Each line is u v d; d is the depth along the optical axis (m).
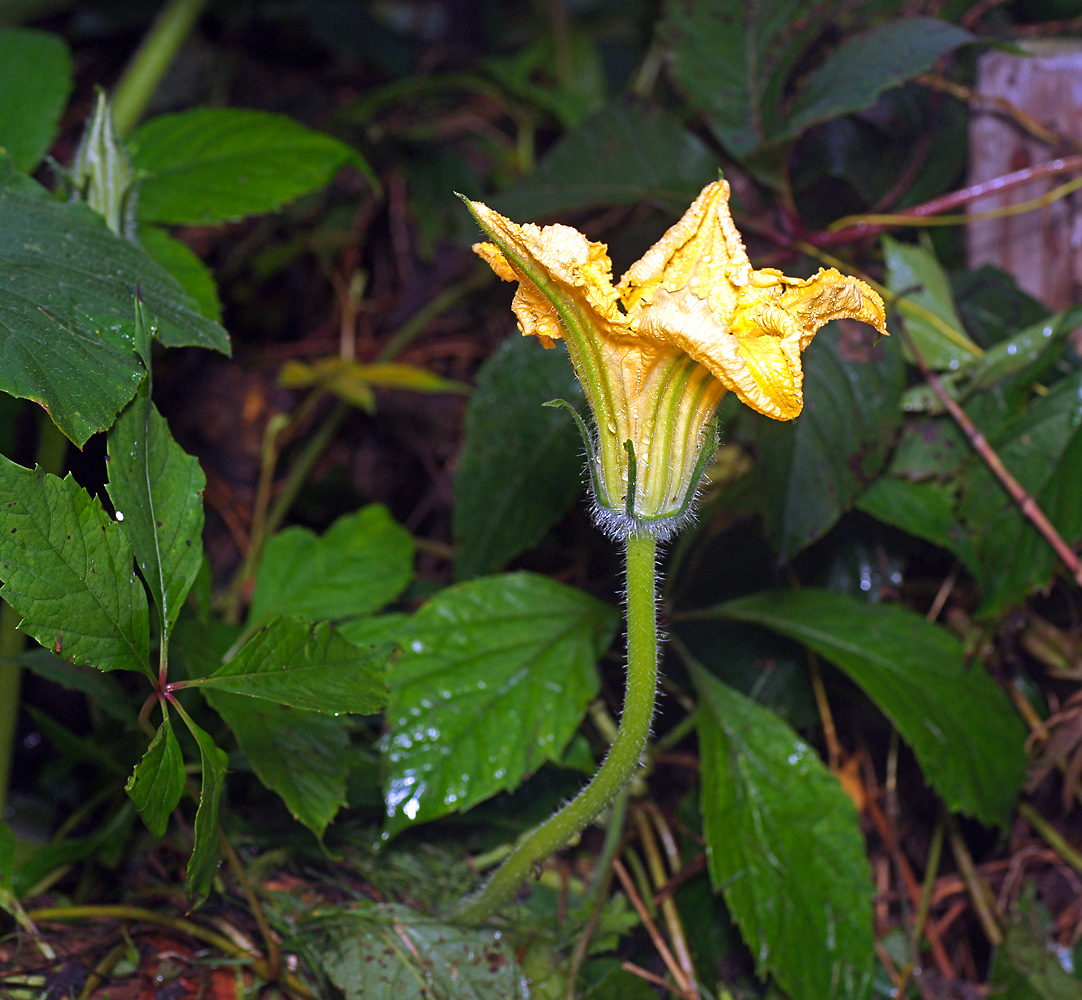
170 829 0.54
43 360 0.44
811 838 0.52
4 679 0.55
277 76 0.95
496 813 0.56
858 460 0.56
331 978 0.50
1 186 0.48
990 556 0.57
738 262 0.44
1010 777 0.55
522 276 0.45
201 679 0.45
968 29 0.64
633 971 0.54
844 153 0.60
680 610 0.61
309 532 0.58
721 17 0.61
